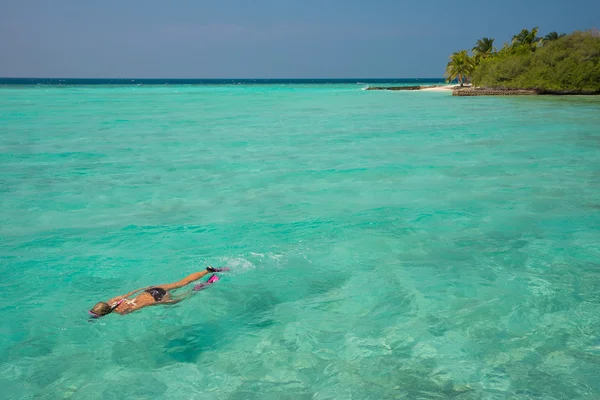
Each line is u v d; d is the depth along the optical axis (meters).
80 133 22.88
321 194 11.55
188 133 22.97
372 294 6.49
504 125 24.97
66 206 10.70
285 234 8.84
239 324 5.81
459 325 5.62
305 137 21.34
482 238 8.46
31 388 4.65
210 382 4.72
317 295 6.51
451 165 14.72
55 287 6.83
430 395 4.41
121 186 12.47
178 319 5.95
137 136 21.84
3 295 6.57
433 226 9.14
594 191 11.48
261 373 4.84
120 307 6.12
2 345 5.40
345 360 5.03
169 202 11.03
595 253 7.68
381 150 17.66
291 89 106.19
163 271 7.34
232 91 89.81
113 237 8.78
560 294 6.32
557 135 20.91
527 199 10.84
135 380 4.77
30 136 21.67
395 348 5.21
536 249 7.90
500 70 60.88
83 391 4.61
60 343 5.45
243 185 12.55
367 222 9.43
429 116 31.09
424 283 6.75
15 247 8.27
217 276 7.04
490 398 4.34
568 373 4.67
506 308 5.98
